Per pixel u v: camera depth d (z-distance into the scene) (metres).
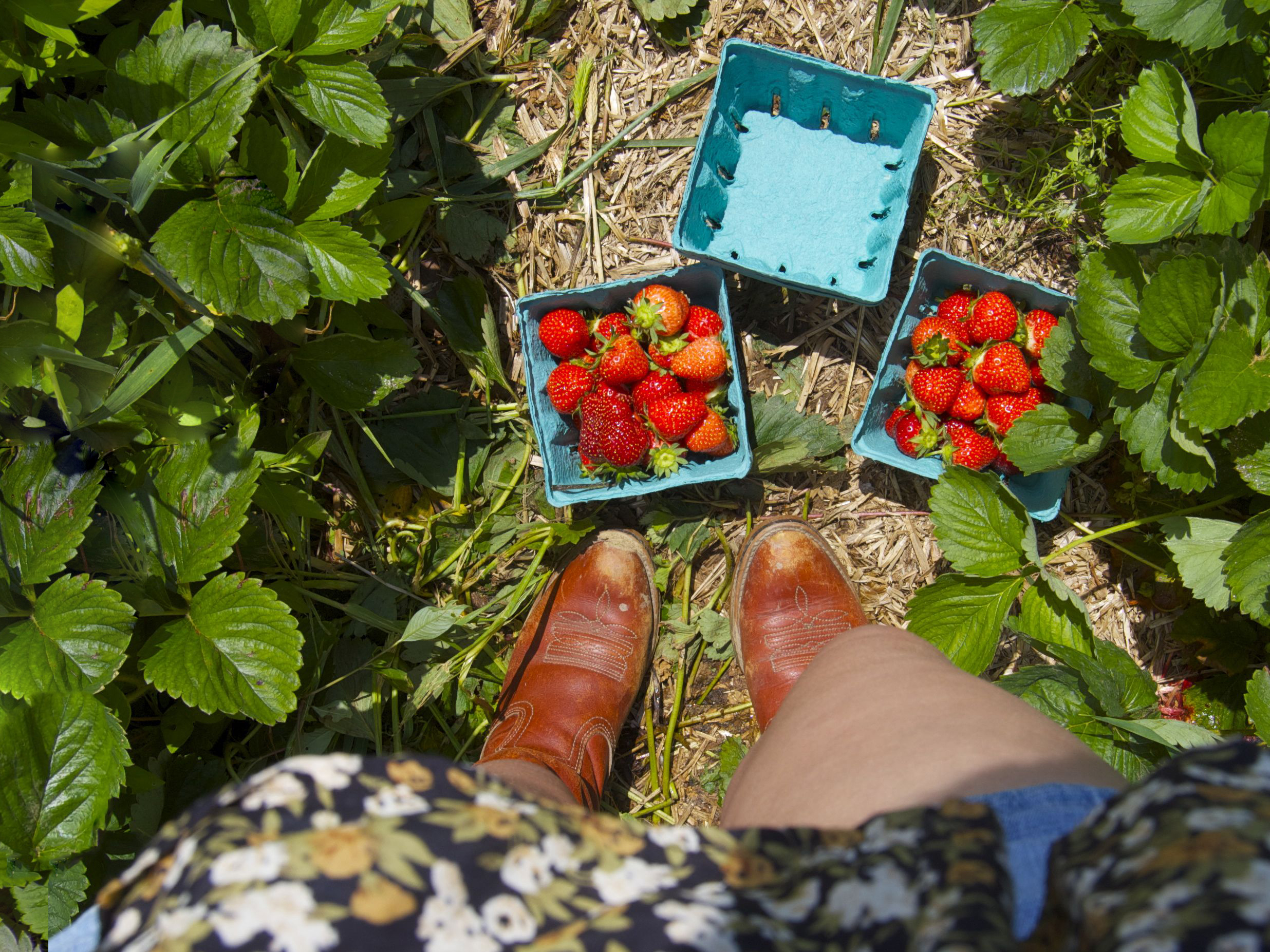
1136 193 0.61
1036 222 0.74
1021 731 0.40
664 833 0.28
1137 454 0.72
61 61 0.56
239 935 0.23
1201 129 0.69
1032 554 0.64
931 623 0.66
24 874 0.55
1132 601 0.75
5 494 0.57
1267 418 0.62
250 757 0.71
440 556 0.76
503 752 0.68
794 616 0.72
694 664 0.77
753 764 0.48
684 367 0.67
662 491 0.76
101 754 0.55
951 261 0.66
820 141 0.73
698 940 0.26
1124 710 0.65
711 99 0.74
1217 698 0.73
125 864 0.62
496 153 0.75
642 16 0.74
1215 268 0.57
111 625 0.55
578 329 0.68
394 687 0.72
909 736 0.40
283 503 0.64
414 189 0.74
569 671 0.72
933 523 0.68
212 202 0.56
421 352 0.75
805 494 0.76
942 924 0.25
